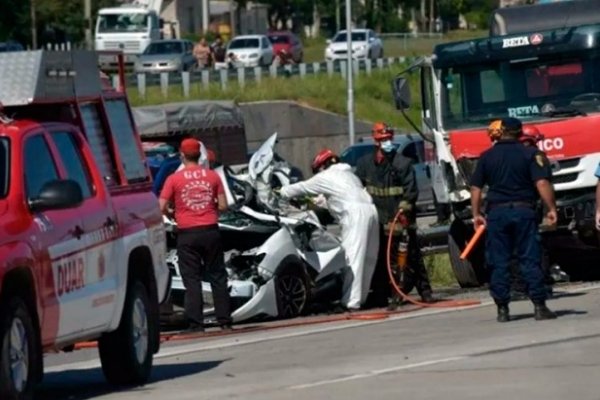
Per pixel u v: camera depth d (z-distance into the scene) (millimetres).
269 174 68438
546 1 80562
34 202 38969
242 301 64312
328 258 67938
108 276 42875
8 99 43562
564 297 65688
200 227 60875
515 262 65750
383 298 70562
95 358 56656
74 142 43750
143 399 40781
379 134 68062
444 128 76188
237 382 43406
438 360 45250
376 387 39906
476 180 56219
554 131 74188
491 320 57562
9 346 36094
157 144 120000
